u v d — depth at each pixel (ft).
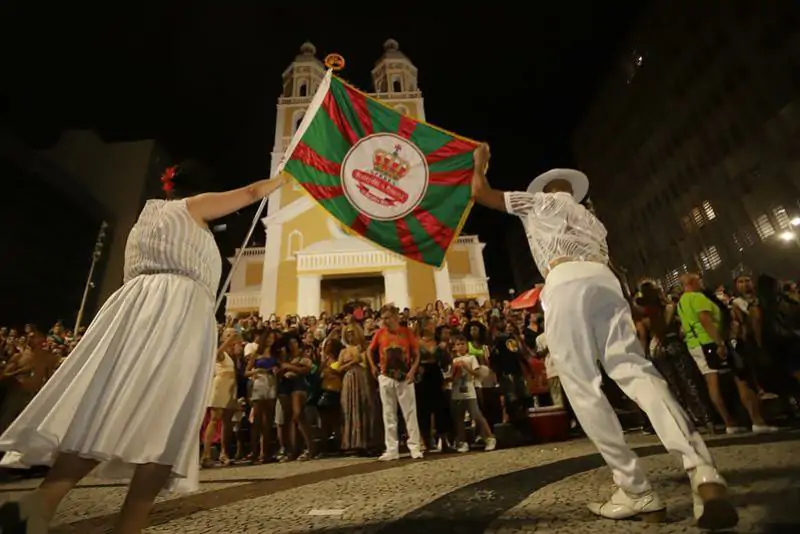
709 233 89.81
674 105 94.58
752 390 17.25
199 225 6.64
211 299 6.55
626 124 110.63
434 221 11.69
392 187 11.94
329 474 15.07
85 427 5.06
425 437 21.80
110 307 5.94
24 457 5.04
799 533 5.47
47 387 5.34
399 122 12.44
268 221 78.28
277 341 23.84
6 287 39.37
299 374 22.47
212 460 22.38
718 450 12.61
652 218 105.70
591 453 14.94
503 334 25.02
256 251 93.15
